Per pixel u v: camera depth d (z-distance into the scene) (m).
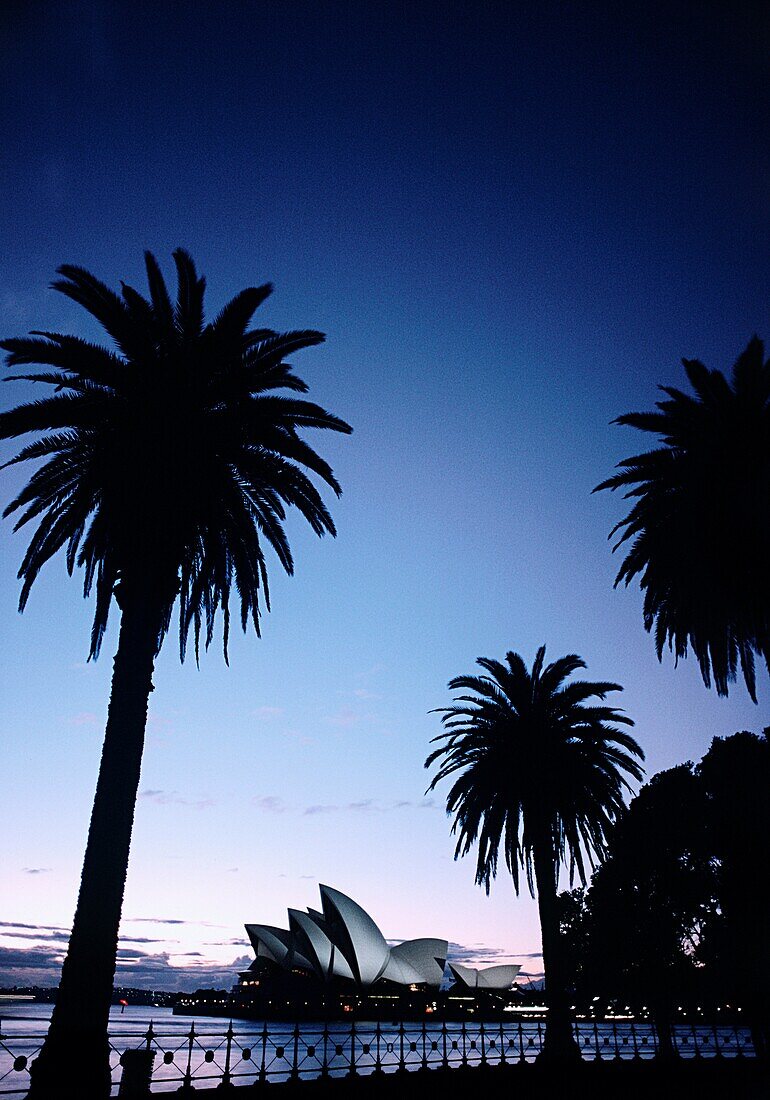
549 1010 28.81
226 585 21.03
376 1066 19.62
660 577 24.27
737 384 22.41
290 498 22.11
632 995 36.09
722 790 34.44
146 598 18.67
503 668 35.19
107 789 16.58
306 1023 99.12
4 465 20.20
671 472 23.17
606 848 36.34
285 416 21.70
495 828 32.84
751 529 21.31
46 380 20.45
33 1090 13.60
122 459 18.80
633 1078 23.73
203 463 19.33
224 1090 15.58
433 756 34.50
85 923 15.29
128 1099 13.96
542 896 30.97
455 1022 83.25
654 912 35.91
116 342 20.39
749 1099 22.06
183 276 21.19
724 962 33.09
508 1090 21.34
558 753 32.66
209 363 20.34
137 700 17.69
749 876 32.62
